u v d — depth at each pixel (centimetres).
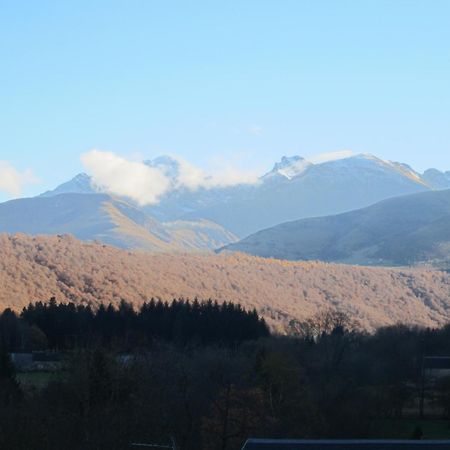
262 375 10825
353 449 6869
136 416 8656
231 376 11350
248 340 16938
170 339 16988
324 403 11006
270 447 6856
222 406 9375
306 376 12525
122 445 7888
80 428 8119
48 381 10825
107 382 9438
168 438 8612
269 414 9875
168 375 10719
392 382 13288
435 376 14212
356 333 18862
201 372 11531
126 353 14838
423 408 12575
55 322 16788
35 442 7375
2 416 7794
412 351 15650
